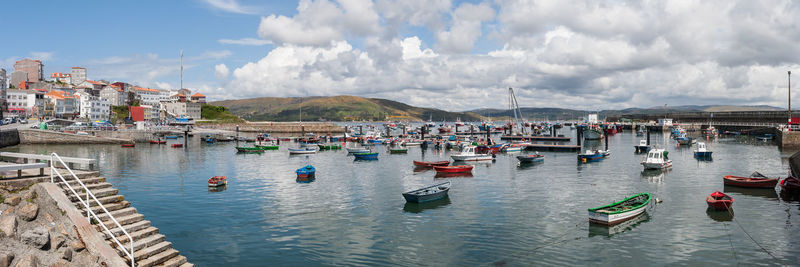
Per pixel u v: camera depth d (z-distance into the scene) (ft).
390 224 114.32
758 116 549.13
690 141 376.89
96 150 331.57
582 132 479.41
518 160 278.67
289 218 120.67
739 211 123.75
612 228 108.27
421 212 127.13
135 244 55.57
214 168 233.55
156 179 190.80
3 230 49.83
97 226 55.72
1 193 55.47
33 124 415.85
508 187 169.48
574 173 210.79
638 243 97.09
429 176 204.74
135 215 61.11
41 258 49.44
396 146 400.67
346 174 212.84
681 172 209.97
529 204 136.67
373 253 92.07
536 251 92.68
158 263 55.26
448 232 106.73
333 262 86.89
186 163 256.52
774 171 210.18
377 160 284.82
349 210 130.21
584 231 106.32
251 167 240.73
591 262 86.38
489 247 95.45
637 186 169.99
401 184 180.55
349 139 485.56
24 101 536.83
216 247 95.91
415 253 91.97
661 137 527.40
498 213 125.08
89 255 51.80
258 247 95.91
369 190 165.17
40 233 50.75
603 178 192.85
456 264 85.71
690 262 85.92
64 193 58.08
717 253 90.53
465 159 267.59
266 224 114.42
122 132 408.26
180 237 103.04
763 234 102.42
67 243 52.21
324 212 127.75
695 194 150.61
